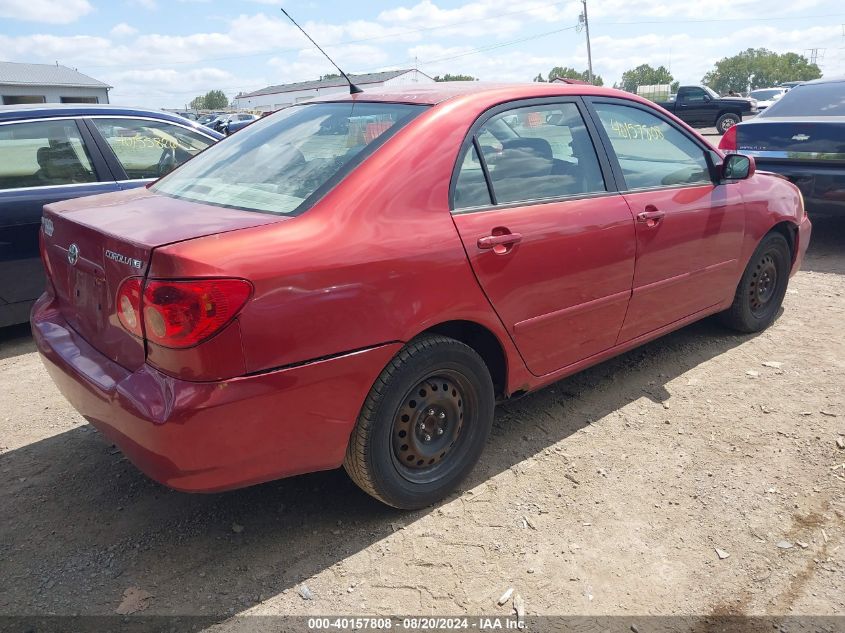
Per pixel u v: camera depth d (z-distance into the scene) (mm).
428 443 2779
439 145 2697
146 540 2678
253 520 2791
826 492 2910
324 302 2268
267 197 2570
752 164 3900
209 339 2072
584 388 3922
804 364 4156
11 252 4742
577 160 3246
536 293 2957
